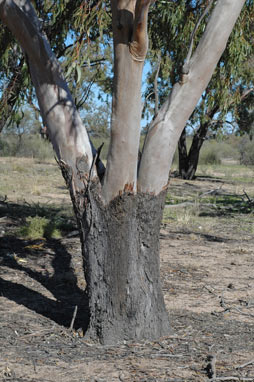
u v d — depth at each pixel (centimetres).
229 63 705
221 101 755
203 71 436
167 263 795
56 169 2614
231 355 434
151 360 416
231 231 1134
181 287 661
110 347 444
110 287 446
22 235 977
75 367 399
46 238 974
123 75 403
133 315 453
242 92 1986
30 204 1378
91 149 451
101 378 379
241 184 2448
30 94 639
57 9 650
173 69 750
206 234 1083
